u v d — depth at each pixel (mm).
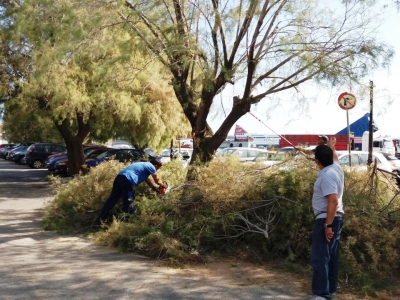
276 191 7578
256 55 9297
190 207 7957
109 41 10023
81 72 14508
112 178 10273
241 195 7785
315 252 5352
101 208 9672
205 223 7590
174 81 10000
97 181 10273
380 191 8094
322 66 8820
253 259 7105
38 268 6637
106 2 9594
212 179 8164
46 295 5523
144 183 9742
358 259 6543
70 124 18031
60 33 10148
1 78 16000
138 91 17172
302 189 7383
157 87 18641
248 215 7660
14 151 40438
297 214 7098
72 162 19359
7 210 12125
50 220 9734
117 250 7684
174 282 6070
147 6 9328
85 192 10086
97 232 8703
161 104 19625
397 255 6527
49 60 10914
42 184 19969
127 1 9625
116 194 9078
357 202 7262
